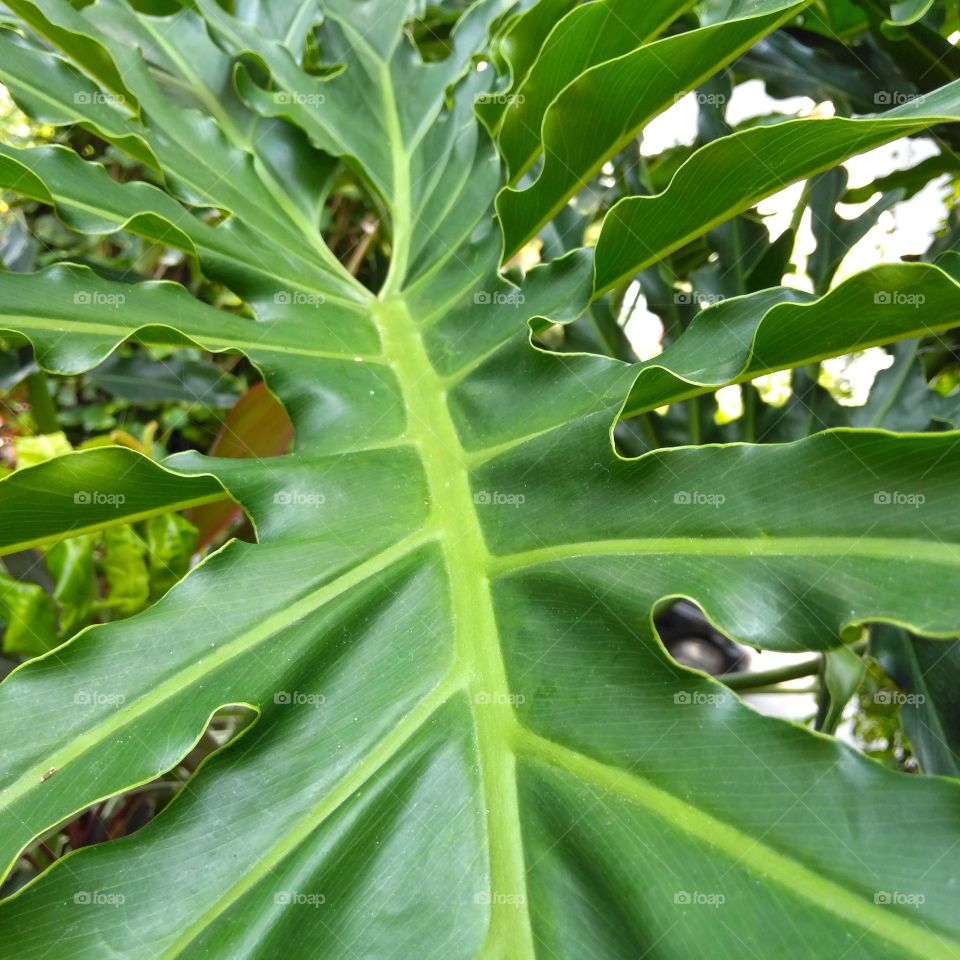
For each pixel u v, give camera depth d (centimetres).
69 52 42
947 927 17
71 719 22
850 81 50
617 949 19
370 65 52
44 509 27
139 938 19
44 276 31
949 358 52
